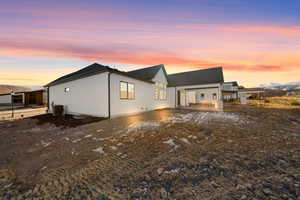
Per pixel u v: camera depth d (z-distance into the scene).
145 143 4.34
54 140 5.24
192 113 10.64
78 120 8.62
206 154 3.30
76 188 2.28
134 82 11.23
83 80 10.09
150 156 3.39
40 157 3.82
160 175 2.48
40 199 2.07
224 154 3.27
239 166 2.66
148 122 7.31
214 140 4.37
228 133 5.08
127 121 7.84
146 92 12.94
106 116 8.77
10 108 18.03
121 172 2.70
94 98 9.46
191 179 2.29
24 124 8.34
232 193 1.88
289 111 10.40
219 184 2.11
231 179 2.24
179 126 6.22
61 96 11.80
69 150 4.16
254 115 9.13
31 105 22.73
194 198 1.83
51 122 8.62
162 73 16.11
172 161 3.02
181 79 18.02
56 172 2.90
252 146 3.76
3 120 9.59
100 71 8.72
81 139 5.12
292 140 4.23
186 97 19.19
